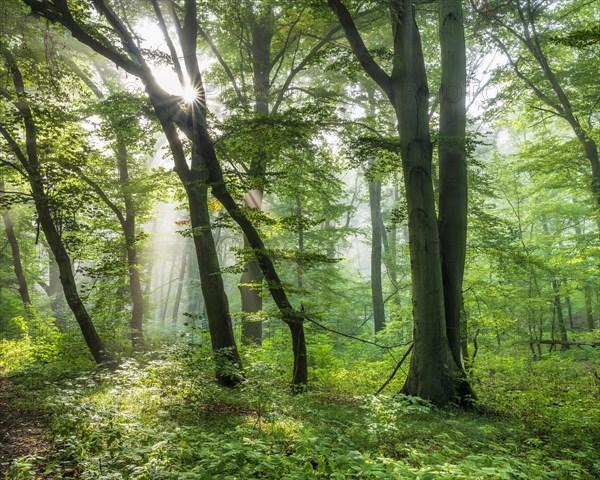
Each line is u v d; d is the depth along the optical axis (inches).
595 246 661.9
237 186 461.7
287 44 652.7
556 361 583.8
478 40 714.2
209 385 352.5
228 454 161.0
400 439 256.2
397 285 1091.9
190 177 452.4
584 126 618.2
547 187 738.8
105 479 152.3
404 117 409.7
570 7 688.4
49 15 418.3
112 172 726.5
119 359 530.9
